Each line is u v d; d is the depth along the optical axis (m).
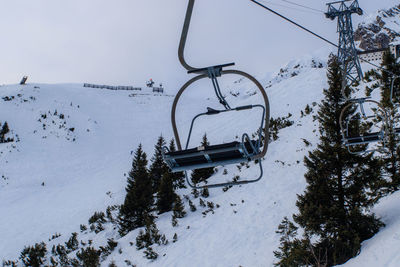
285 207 18.47
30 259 22.39
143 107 89.19
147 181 27.31
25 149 53.44
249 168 28.09
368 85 31.80
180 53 2.96
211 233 18.56
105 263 19.45
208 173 31.25
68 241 25.75
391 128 7.79
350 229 12.34
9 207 35.44
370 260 10.20
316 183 13.53
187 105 93.12
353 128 13.73
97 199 35.75
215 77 3.21
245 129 48.00
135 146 58.97
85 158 52.78
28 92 80.06
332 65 14.32
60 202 36.12
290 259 11.84
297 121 37.72
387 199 14.49
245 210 20.03
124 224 25.12
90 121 69.62
